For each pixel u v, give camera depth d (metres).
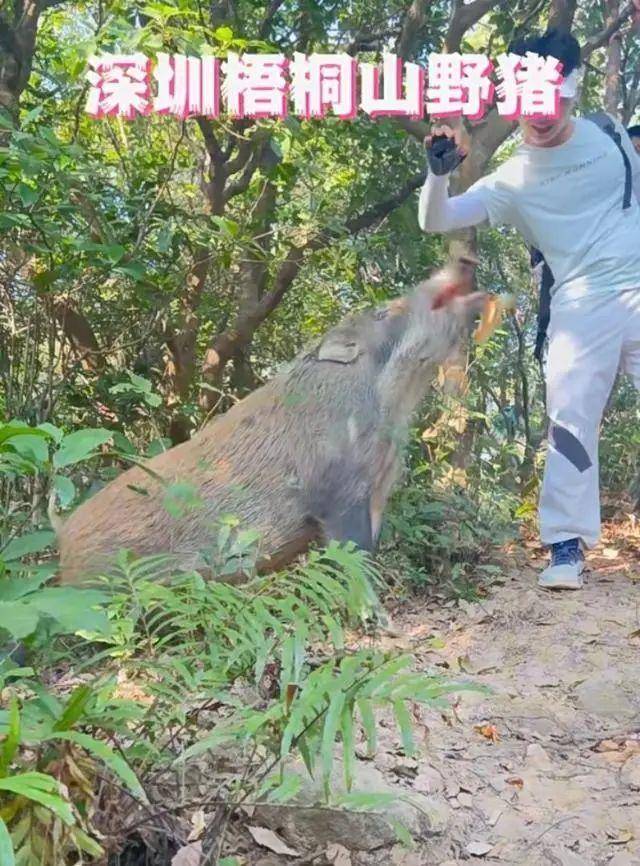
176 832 1.92
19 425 1.66
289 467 3.27
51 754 1.54
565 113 4.38
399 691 1.69
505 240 9.02
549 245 4.55
